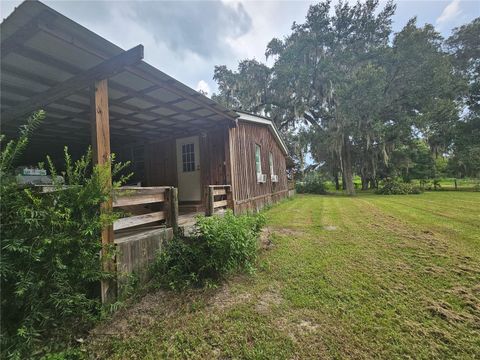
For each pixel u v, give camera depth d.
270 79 18.09
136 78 2.94
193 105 4.11
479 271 2.82
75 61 2.41
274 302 2.32
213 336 1.87
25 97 3.13
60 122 4.46
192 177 6.45
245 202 6.82
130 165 7.45
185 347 1.76
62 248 1.92
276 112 18.56
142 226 3.46
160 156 6.89
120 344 1.80
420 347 1.69
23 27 1.84
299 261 3.31
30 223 1.75
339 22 16.30
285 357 1.64
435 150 16.66
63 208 1.95
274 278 2.83
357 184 28.66
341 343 1.75
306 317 2.07
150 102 3.75
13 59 2.28
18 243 1.67
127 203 2.61
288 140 20.44
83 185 2.14
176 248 2.98
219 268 2.80
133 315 2.16
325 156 19.33
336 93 14.20
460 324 1.91
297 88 15.80
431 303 2.21
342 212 7.70
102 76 2.40
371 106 13.80
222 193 5.07
